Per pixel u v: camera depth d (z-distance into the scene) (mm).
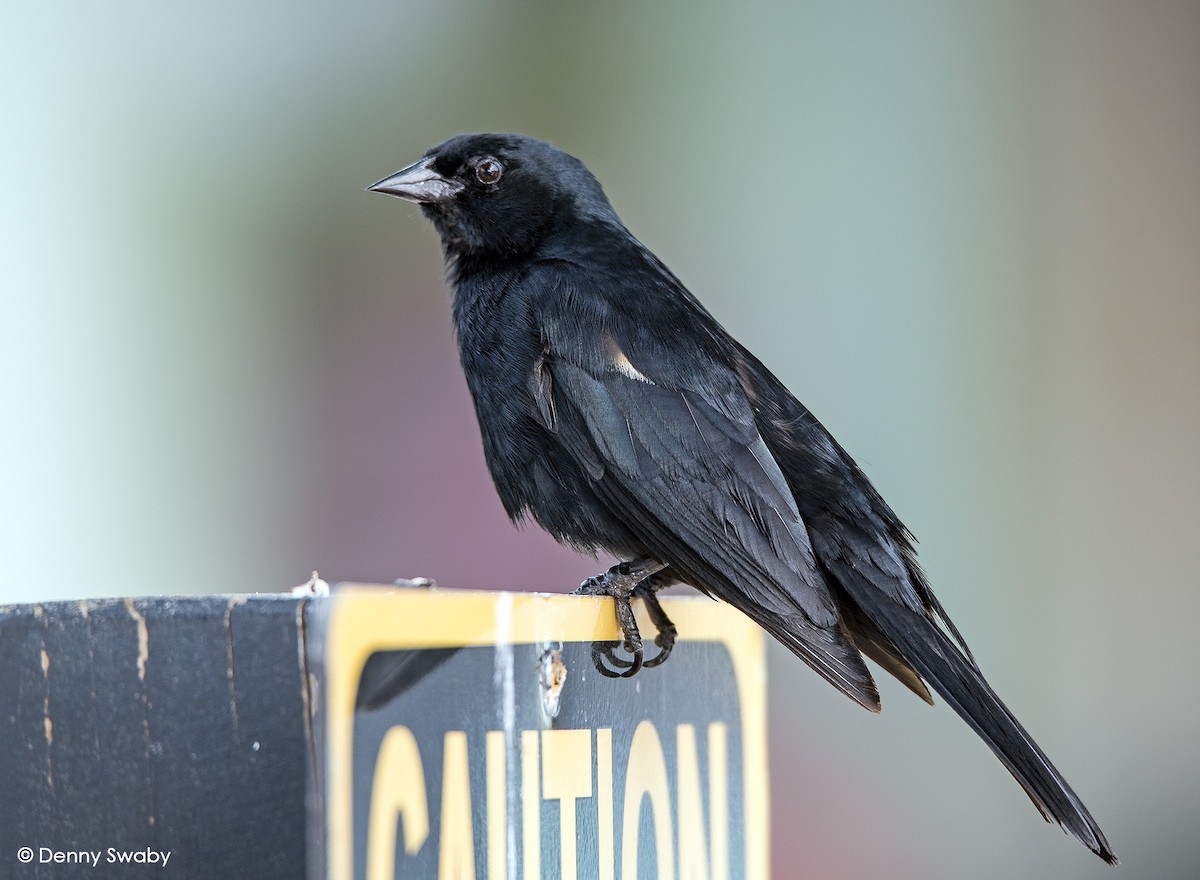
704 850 5211
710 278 14359
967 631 13828
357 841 3797
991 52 14305
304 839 3768
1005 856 12805
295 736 3811
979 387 14094
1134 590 13969
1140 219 14234
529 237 7980
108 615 3900
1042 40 14305
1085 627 13891
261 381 13734
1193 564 14000
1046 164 14258
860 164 14312
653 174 14492
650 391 6988
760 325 14281
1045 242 14227
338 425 13641
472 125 14445
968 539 13867
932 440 14039
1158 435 14109
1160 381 14117
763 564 6590
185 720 3840
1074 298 14180
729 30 14492
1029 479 14023
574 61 14562
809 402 14047
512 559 13188
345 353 13781
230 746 3822
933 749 12914
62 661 3895
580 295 7348
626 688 4949
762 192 14406
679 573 6910
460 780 4113
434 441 13508
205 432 13516
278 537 13547
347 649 3811
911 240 14234
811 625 6422
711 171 14469
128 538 13109
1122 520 14023
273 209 13969
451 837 4070
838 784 12672
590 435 6988
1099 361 14141
